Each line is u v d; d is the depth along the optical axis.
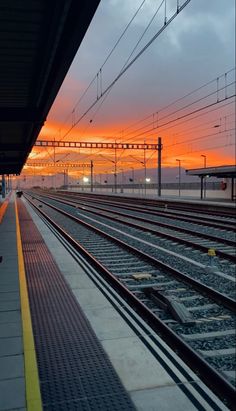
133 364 4.63
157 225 22.98
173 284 9.63
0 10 6.83
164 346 5.17
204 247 13.96
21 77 10.86
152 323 6.88
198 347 6.13
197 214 32.19
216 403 3.78
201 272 10.87
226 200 51.06
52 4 6.62
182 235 18.70
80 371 4.46
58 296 7.62
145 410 3.65
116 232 19.86
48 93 11.20
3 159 35.81
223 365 5.50
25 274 9.54
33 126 16.78
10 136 22.06
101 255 13.40
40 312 6.62
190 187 67.94
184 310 7.30
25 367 4.34
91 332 5.70
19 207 39.56
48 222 23.30
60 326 5.95
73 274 9.56
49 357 4.85
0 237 15.64
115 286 9.23
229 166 43.31
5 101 13.67
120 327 5.88
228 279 10.10
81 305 7.02
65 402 3.81
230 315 7.54
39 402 3.62
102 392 3.99
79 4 6.16
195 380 4.24
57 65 9.04
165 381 4.21
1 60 9.45
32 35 7.96
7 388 3.91
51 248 13.55
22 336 5.26
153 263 11.78
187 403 3.77
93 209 38.66
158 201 49.84
